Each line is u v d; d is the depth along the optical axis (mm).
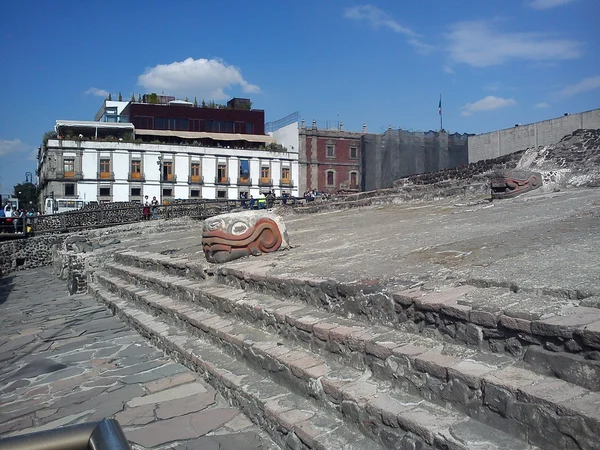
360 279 4785
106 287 12367
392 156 38500
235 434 4090
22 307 12188
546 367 2828
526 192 11414
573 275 3830
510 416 2703
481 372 2967
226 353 5453
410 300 3873
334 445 3264
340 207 16500
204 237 7918
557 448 2467
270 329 5148
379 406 3230
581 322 2826
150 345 7230
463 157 33375
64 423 4691
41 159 51000
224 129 51812
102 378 5883
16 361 7016
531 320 3004
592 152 13141
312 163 52031
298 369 4055
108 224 25688
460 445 2654
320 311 4895
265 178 50344
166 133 48031
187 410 4664
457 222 8883
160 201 46438
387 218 11867
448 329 3553
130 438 4191
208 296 6695
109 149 45031
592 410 2381
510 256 4918
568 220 6992
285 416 3752
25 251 24141
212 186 48438
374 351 3691
